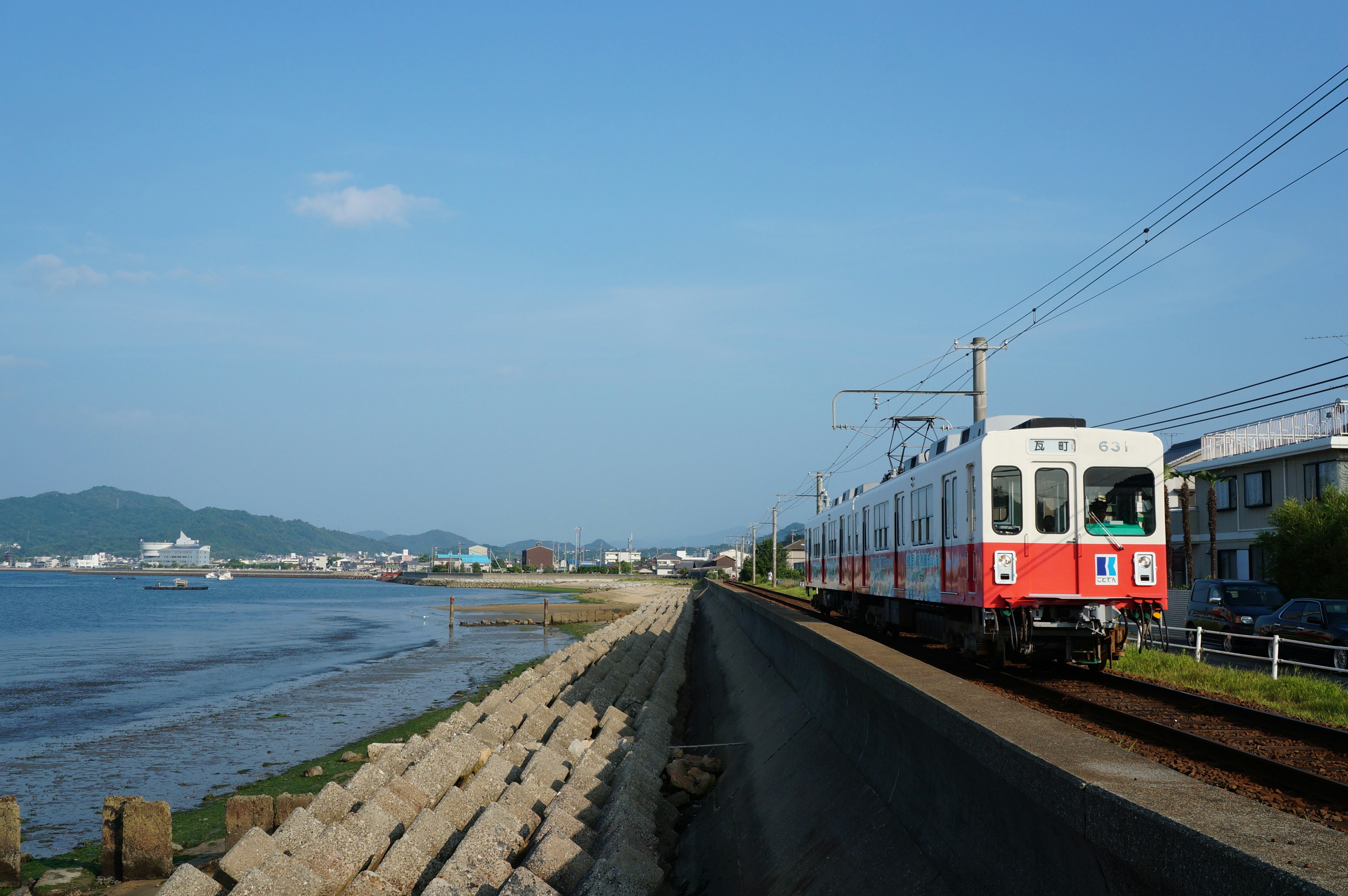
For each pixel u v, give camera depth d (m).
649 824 9.14
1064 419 15.02
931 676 6.68
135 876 11.14
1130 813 3.40
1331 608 19.17
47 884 11.06
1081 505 14.23
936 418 26.25
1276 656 14.45
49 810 15.39
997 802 4.67
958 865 5.09
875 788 6.96
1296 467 34.66
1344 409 33.88
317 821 9.14
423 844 8.97
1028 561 14.12
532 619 69.88
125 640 53.09
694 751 14.49
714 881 8.59
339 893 8.10
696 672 28.31
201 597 124.75
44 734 22.52
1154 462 14.34
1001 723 4.94
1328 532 28.83
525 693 17.91
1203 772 7.75
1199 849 3.02
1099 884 3.70
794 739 10.45
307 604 102.75
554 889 7.34
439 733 14.55
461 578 168.75
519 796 9.91
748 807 9.85
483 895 7.80
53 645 49.38
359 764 18.53
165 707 26.94
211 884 7.91
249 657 42.53
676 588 132.25
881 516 21.84
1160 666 15.11
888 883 5.76
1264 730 10.02
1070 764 4.07
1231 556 38.53
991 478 14.34
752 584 88.38
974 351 21.89
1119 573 14.08
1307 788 7.19
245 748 20.64
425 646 47.62
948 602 16.00
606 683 19.62
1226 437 39.41
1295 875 2.60
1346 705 11.78
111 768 18.66
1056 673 15.12
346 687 31.09
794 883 7.05
